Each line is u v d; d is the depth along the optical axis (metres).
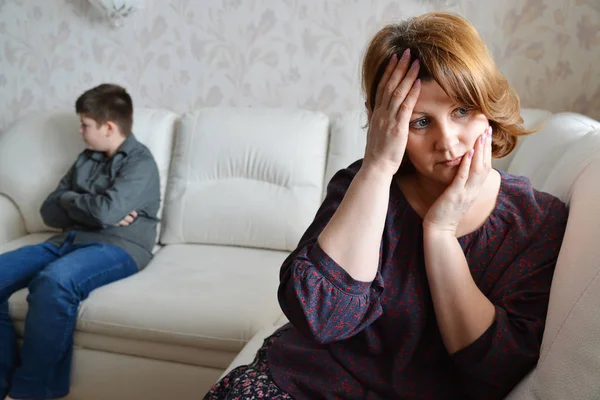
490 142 0.79
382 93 0.79
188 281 1.83
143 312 1.68
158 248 2.27
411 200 0.87
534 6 2.14
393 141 0.77
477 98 0.75
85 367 1.76
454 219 0.80
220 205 2.19
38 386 1.74
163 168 2.35
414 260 0.84
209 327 1.61
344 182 0.91
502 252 0.84
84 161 2.22
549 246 0.83
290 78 2.48
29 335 1.72
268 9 2.44
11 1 2.75
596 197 0.79
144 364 1.71
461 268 0.80
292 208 2.12
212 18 2.51
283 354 0.91
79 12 2.67
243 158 2.20
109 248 1.96
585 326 0.67
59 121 2.46
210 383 1.65
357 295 0.77
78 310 1.74
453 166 0.79
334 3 2.35
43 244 2.01
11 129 2.51
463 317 0.79
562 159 1.19
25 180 2.38
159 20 2.58
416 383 0.84
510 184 0.88
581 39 2.12
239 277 1.86
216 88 2.58
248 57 2.51
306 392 0.87
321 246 0.78
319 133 2.21
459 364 0.81
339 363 0.87
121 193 2.05
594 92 2.15
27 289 1.85
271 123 2.23
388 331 0.84
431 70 0.73
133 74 2.67
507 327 0.78
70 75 2.75
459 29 0.76
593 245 0.72
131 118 2.21
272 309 1.65
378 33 0.82
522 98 2.23
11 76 2.83
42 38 2.75
